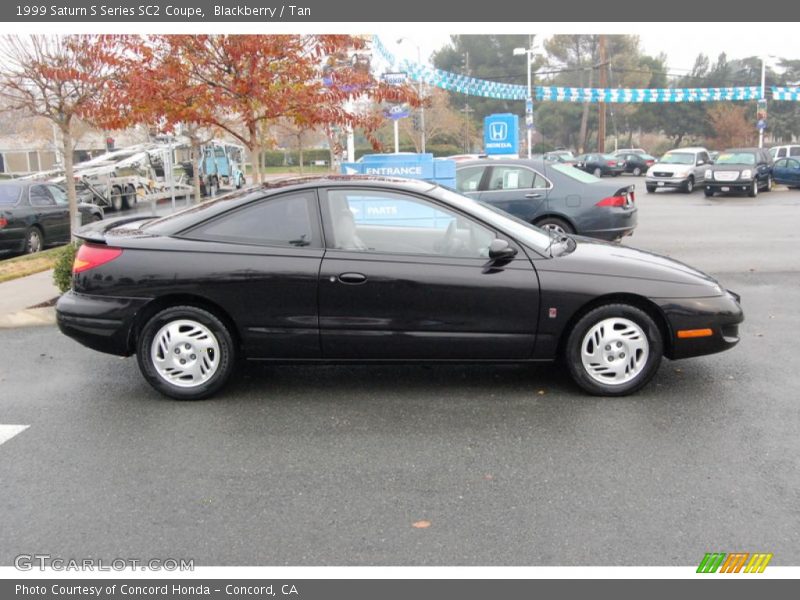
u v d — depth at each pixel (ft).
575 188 35.01
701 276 18.01
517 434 15.66
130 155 84.33
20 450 15.26
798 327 23.86
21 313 26.68
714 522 12.07
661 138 265.34
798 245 41.98
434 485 13.47
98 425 16.55
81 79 39.55
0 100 60.08
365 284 17.11
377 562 11.17
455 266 17.22
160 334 17.61
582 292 17.12
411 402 17.66
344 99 32.40
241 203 17.84
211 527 12.17
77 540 11.86
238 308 17.33
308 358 17.72
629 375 17.60
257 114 33.65
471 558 11.22
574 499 12.87
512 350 17.51
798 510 12.42
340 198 17.78
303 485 13.55
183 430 16.17
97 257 17.60
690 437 15.37
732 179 84.23
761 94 124.98
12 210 45.32
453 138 202.59
